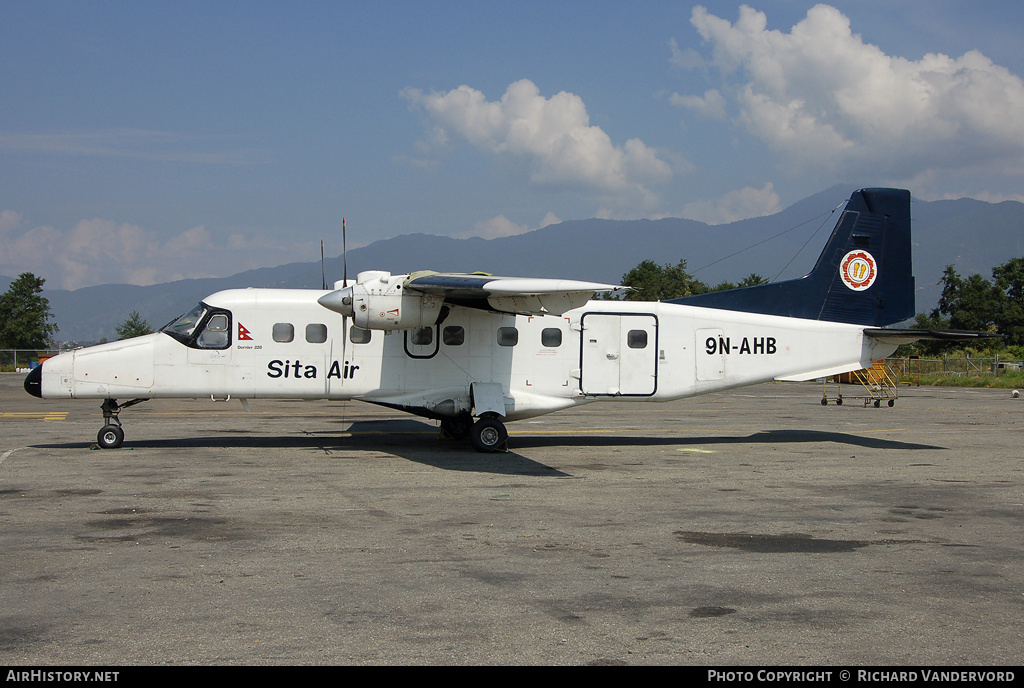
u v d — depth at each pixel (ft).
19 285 307.58
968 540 25.95
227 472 38.42
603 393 50.57
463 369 48.91
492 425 46.83
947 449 50.57
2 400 95.30
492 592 19.77
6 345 296.92
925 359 171.73
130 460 42.14
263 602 18.78
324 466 40.86
